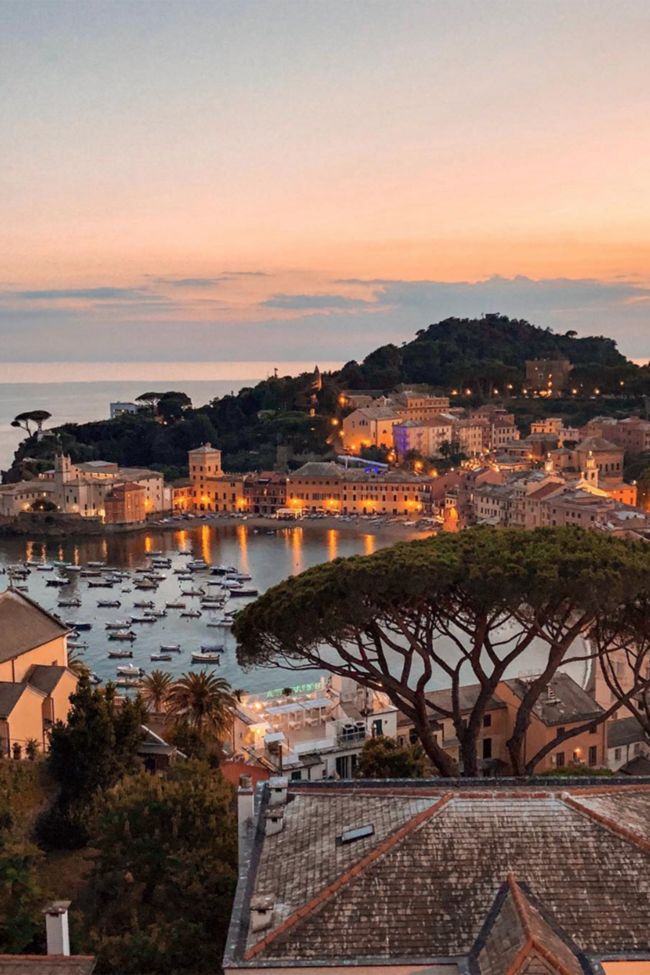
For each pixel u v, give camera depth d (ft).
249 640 156.97
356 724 313.53
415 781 113.80
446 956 84.64
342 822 103.45
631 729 313.94
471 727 151.64
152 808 155.22
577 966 81.51
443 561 142.00
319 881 93.20
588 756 304.71
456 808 98.37
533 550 145.79
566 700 308.81
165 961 125.29
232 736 319.68
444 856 93.09
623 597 139.74
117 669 549.95
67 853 191.52
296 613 144.77
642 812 102.12
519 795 99.76
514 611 146.41
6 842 150.71
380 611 146.10
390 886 90.63
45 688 256.93
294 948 86.22
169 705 318.24
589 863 91.91
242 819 113.70
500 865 91.97
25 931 128.47
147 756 245.45
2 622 267.18
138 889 149.28
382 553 148.97
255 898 90.74
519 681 313.94
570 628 159.22
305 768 297.33
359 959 84.69
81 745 202.28
